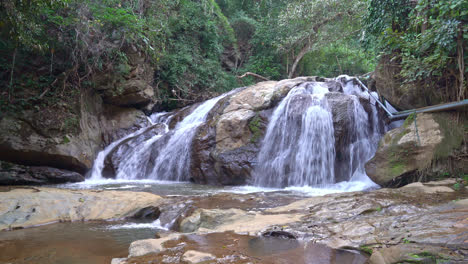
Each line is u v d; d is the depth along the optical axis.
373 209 4.12
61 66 10.63
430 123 6.63
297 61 20.92
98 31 10.76
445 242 2.48
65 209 5.06
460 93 6.43
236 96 10.89
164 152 10.45
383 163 6.86
